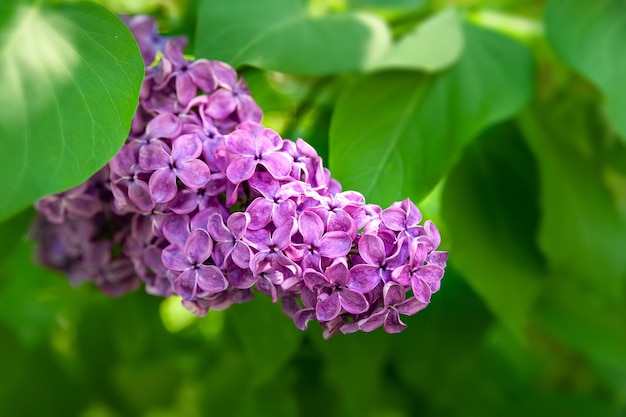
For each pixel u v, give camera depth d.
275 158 0.45
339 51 0.53
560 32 0.57
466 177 0.58
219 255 0.45
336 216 0.44
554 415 0.69
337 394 0.63
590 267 0.59
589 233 0.59
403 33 0.60
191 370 0.66
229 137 0.45
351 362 0.57
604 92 0.55
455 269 0.58
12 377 0.64
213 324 0.65
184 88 0.48
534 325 0.69
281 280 0.44
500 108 0.55
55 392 0.66
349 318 0.46
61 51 0.46
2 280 0.64
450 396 0.66
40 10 0.47
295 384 0.64
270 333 0.54
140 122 0.47
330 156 0.53
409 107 0.54
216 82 0.48
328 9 0.61
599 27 0.56
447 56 0.55
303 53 0.52
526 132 0.59
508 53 0.57
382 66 0.54
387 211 0.45
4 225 0.57
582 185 0.60
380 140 0.53
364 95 0.54
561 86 0.62
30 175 0.44
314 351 0.61
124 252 0.50
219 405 0.65
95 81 0.46
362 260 0.45
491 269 0.57
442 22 0.56
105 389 0.67
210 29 0.52
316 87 0.58
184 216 0.46
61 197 0.49
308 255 0.44
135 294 0.60
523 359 0.74
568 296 0.62
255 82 0.55
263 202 0.44
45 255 0.54
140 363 0.66
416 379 0.61
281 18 0.53
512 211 0.59
